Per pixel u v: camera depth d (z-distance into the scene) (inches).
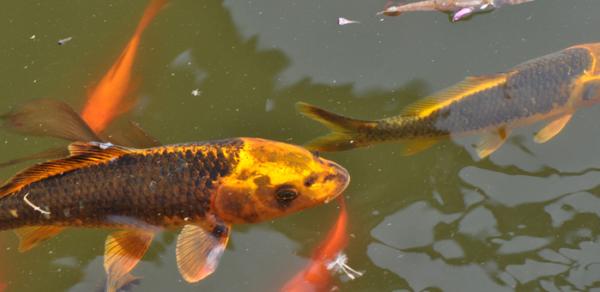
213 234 50.2
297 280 52.9
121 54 59.1
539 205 53.9
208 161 49.6
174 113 56.9
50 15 61.0
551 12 57.9
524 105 53.4
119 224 50.2
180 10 60.2
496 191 54.4
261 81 57.5
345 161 55.7
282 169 49.4
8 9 61.3
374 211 54.6
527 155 54.9
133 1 61.2
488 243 53.4
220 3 60.2
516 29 57.5
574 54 53.8
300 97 56.9
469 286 52.7
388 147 55.8
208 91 57.5
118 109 56.9
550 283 52.4
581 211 53.6
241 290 53.1
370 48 57.7
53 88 58.1
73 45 59.7
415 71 56.8
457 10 58.1
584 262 52.6
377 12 58.8
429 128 53.5
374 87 56.7
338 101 56.5
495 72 56.1
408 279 52.9
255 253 53.9
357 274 53.0
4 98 57.8
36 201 49.7
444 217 54.1
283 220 54.6
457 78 56.4
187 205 49.7
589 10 57.7
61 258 54.5
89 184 49.5
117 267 50.3
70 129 50.6
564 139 55.1
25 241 50.6
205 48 58.8
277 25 59.0
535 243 53.2
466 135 53.9
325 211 54.8
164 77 57.9
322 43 58.2
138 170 49.4
